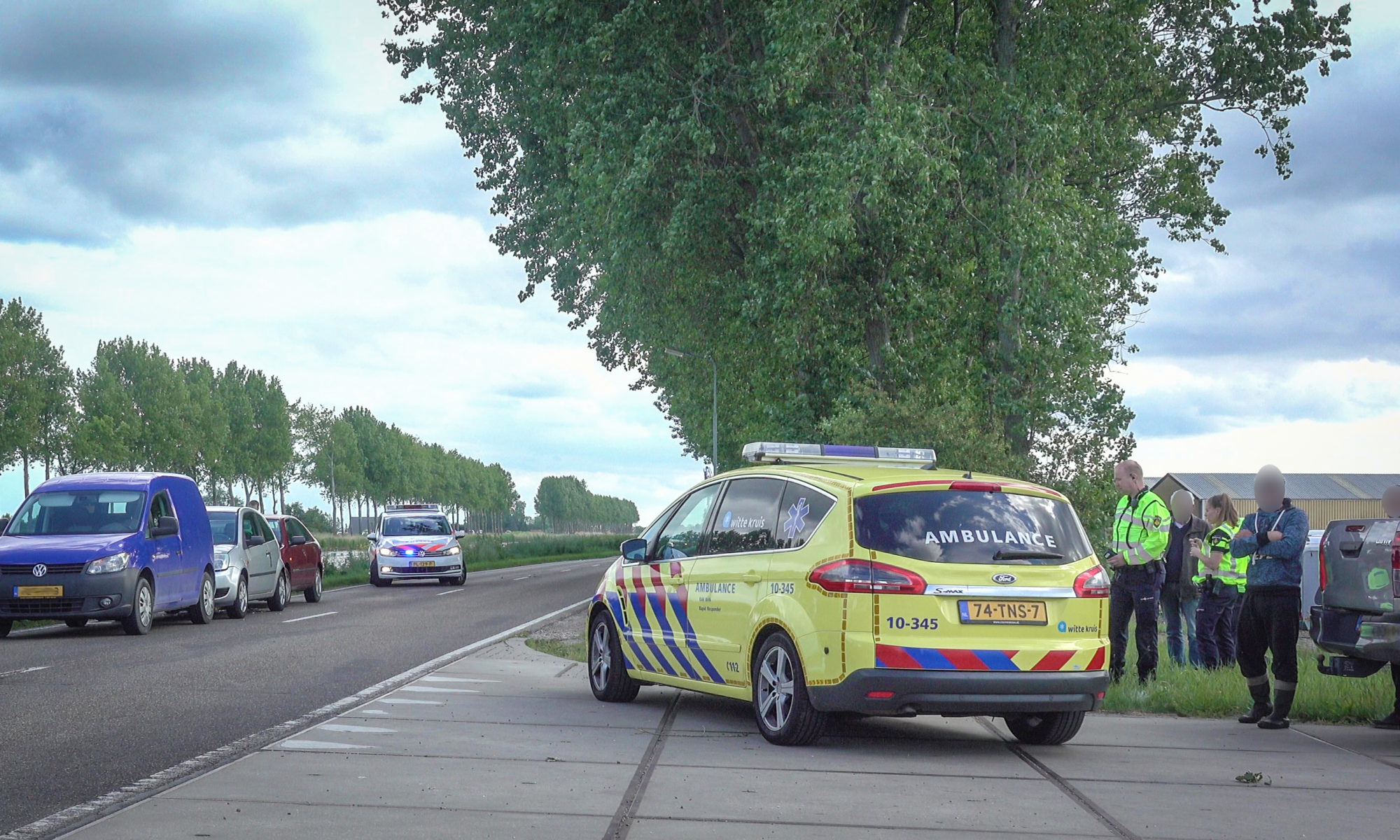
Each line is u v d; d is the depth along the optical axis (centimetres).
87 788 690
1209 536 1371
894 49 2347
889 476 882
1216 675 1192
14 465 5716
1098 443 2208
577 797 664
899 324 2439
